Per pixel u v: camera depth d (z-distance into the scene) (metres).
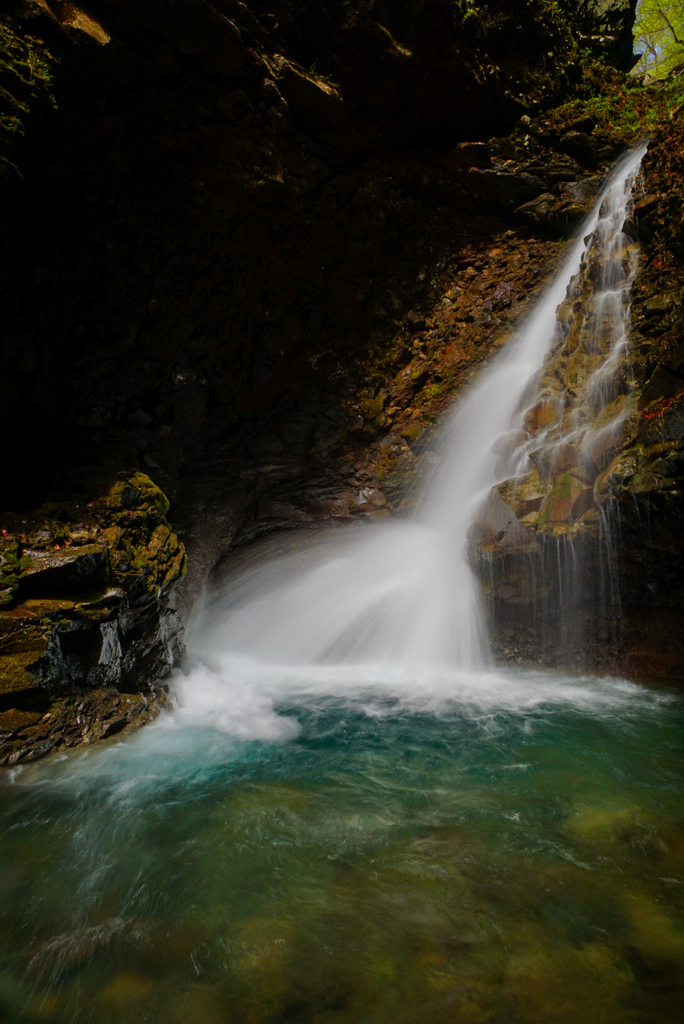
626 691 7.00
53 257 7.72
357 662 8.12
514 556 7.57
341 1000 2.70
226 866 3.69
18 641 5.02
